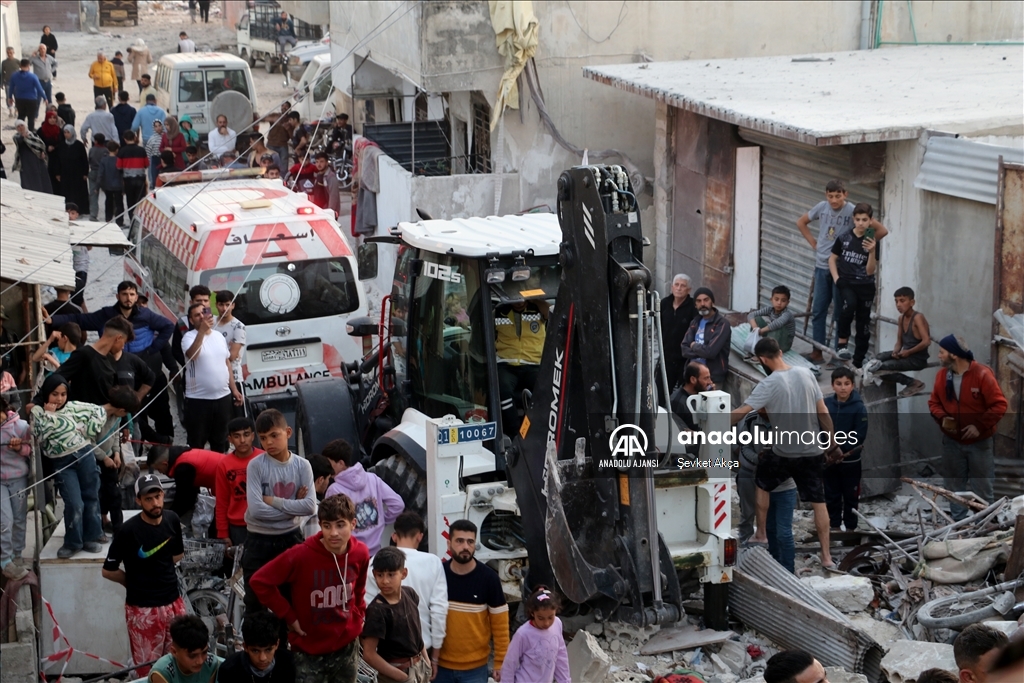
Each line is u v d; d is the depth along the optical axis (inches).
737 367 617.9
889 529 495.2
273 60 1956.2
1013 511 446.9
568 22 841.5
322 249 652.1
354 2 1041.5
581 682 373.1
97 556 416.8
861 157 625.3
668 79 766.5
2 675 377.4
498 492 403.2
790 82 737.6
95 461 428.1
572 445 379.6
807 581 429.7
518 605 413.7
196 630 311.0
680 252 833.5
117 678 414.6
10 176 1222.3
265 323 639.1
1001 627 356.2
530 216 481.4
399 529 358.6
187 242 648.4
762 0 878.4
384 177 911.7
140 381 522.3
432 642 345.1
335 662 319.6
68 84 1801.2
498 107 824.9
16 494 402.9
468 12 809.5
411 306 462.0
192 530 455.2
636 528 367.2
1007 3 905.5
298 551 312.7
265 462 370.0
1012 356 534.3
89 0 2288.4
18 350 540.7
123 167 1075.3
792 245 721.0
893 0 900.6
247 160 1213.1
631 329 356.5
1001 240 533.6
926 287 600.1
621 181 358.0
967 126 587.2
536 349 430.3
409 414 446.3
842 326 619.5
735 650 399.5
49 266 542.3
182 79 1411.2
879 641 393.4
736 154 759.1
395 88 1106.1
